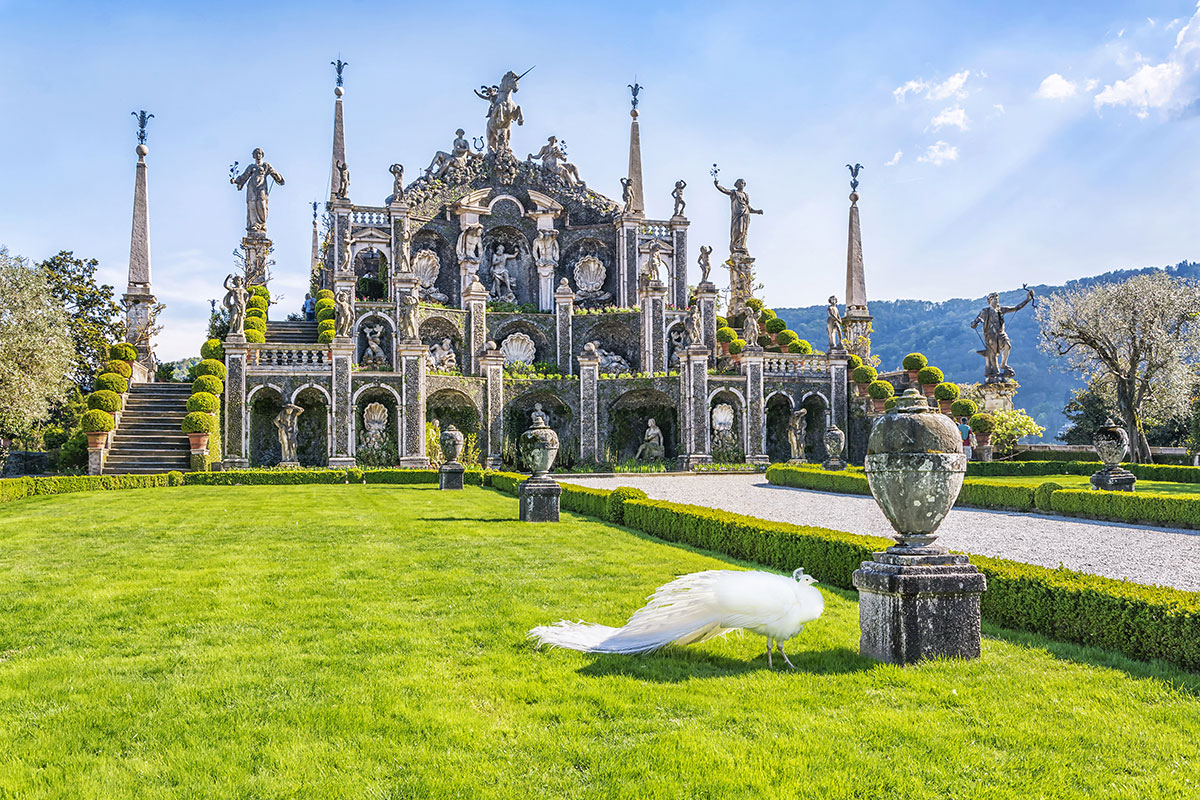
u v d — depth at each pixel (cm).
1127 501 1997
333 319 4781
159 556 1354
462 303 5322
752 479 3759
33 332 3494
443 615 952
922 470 797
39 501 2439
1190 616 761
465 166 5859
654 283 5347
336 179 5856
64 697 677
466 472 3353
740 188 5966
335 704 658
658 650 813
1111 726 624
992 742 598
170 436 3584
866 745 587
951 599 788
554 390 4734
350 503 2372
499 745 584
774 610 760
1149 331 4284
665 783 523
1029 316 19788
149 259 4688
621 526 1828
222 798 508
